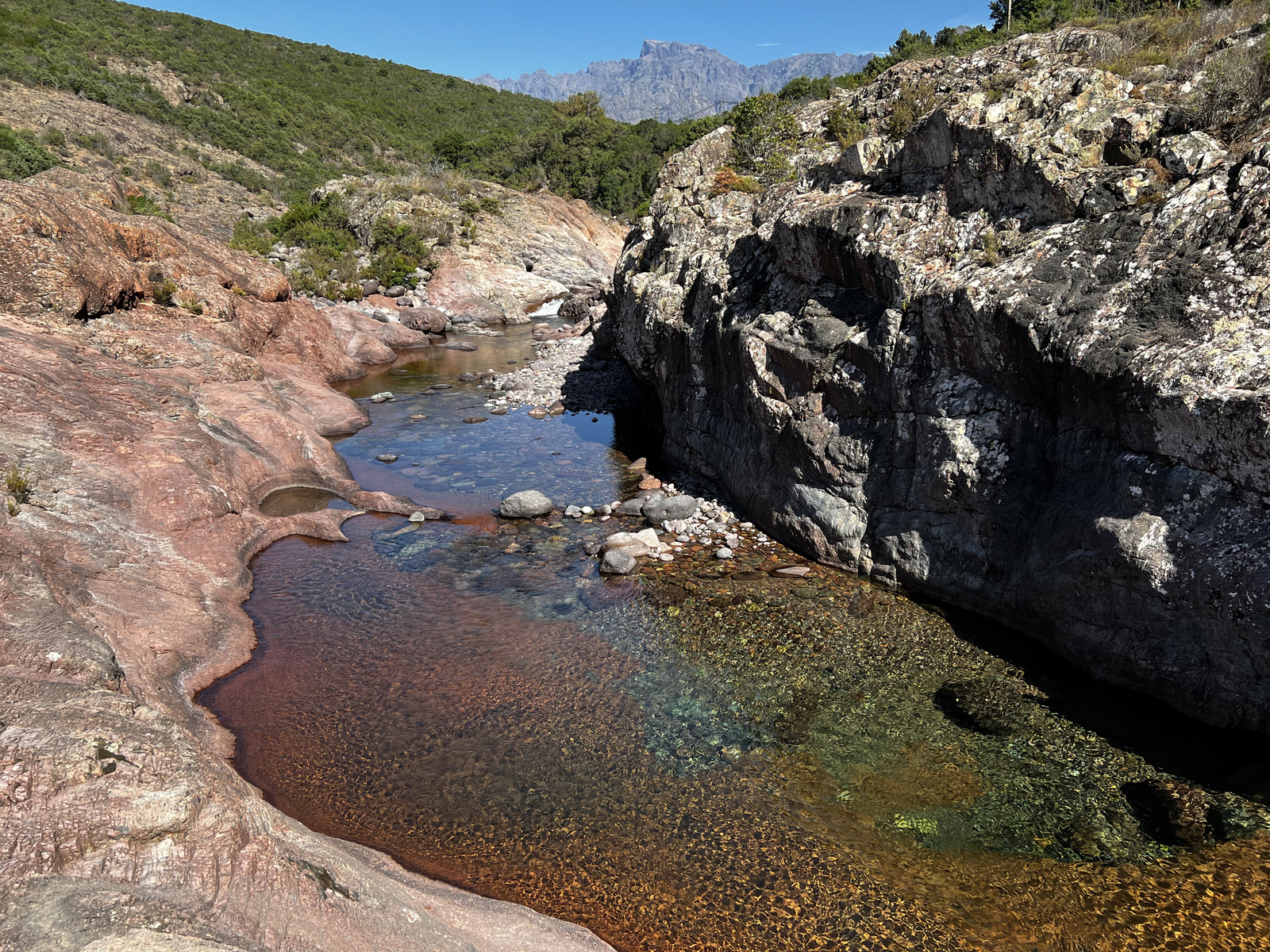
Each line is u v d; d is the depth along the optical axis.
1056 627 11.57
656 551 15.97
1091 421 10.87
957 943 7.18
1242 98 11.48
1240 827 8.26
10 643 8.43
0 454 13.09
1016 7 31.98
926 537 13.70
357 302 44.12
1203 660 9.66
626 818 8.86
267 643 12.72
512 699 11.15
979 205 13.34
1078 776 9.20
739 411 18.16
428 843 8.56
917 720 10.41
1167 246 10.55
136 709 7.49
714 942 7.33
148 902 5.53
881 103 21.30
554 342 40.72
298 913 6.14
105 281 22.55
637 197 79.44
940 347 12.92
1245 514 9.09
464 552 16.27
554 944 6.99
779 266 17.50
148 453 15.78
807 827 8.63
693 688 11.33
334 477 19.83
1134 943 7.07
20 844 5.47
